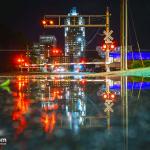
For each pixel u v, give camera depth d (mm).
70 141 5551
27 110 9586
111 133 6148
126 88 18016
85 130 6469
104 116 8289
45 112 9133
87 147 5184
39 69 102000
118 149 5055
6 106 10586
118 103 11148
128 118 7918
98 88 18531
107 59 39562
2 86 21938
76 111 9297
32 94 15391
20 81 29562
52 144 5375
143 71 32906
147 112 8883
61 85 22172
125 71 34312
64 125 7016
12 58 88000
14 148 5137
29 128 6680
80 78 33188
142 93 14828
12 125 7031
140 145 5281
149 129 6500
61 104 11133
